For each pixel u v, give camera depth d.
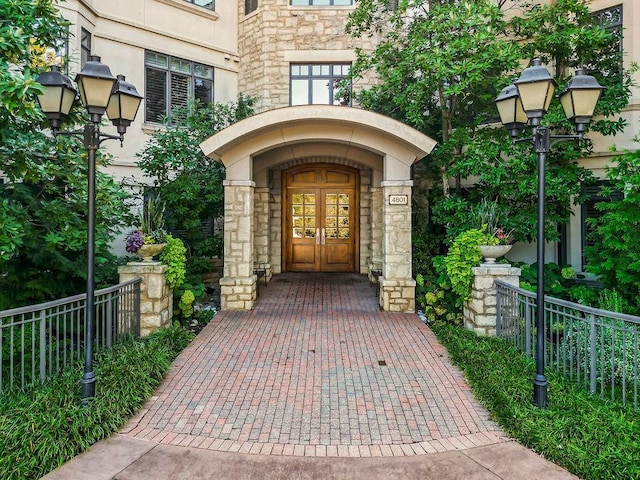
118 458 3.49
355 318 7.82
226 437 3.86
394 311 8.23
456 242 6.96
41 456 3.32
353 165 11.95
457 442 3.78
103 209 6.09
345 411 4.34
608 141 8.65
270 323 7.49
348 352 6.05
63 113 4.25
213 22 12.00
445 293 8.08
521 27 8.23
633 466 3.14
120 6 10.34
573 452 3.39
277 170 12.06
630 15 8.20
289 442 3.79
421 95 8.41
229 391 4.77
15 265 6.20
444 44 8.33
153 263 6.64
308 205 12.24
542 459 3.48
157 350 5.50
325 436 3.88
